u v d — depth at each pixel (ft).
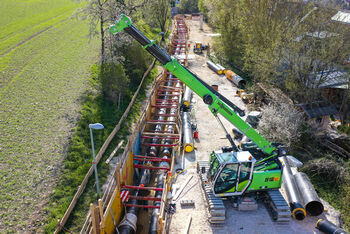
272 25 90.17
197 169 53.98
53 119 69.77
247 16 102.99
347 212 46.01
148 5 131.85
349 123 75.66
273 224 42.39
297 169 56.85
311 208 45.11
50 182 52.42
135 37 34.88
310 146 63.67
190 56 141.38
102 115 75.66
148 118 77.20
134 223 45.55
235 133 69.10
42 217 45.78
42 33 131.64
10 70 90.89
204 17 243.60
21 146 59.62
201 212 44.75
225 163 40.29
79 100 79.10
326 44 69.15
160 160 58.85
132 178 58.39
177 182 52.16
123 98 86.07
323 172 54.34
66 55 109.50
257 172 42.60
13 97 76.38
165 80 105.50
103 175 56.54
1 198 47.57
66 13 170.71
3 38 120.06
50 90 82.43
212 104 40.83
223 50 133.39
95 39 131.34
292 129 62.59
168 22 207.00
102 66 84.38
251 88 90.38
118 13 91.04
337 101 84.89
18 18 150.10
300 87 76.13
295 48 71.92
